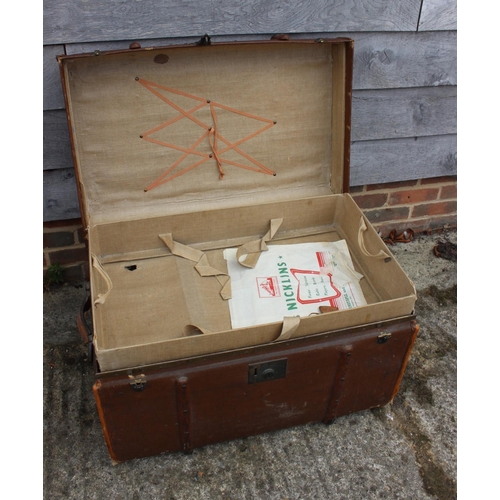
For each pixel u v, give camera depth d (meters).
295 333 1.31
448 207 2.45
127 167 1.67
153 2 1.55
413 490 1.47
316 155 1.82
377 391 1.55
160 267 1.71
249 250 1.79
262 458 1.53
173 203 1.76
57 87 1.63
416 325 1.40
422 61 1.93
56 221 1.94
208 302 1.64
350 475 1.50
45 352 1.82
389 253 1.55
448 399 1.72
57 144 1.74
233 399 1.38
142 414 1.32
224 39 1.67
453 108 2.09
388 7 1.76
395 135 2.09
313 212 1.85
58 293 2.05
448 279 2.23
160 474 1.48
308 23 1.72
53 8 1.49
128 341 1.49
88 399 1.67
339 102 1.69
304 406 1.50
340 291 1.68
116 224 1.66
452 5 1.83
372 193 2.28
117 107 1.57
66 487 1.44
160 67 1.55
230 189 1.80
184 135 1.67
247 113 1.69
